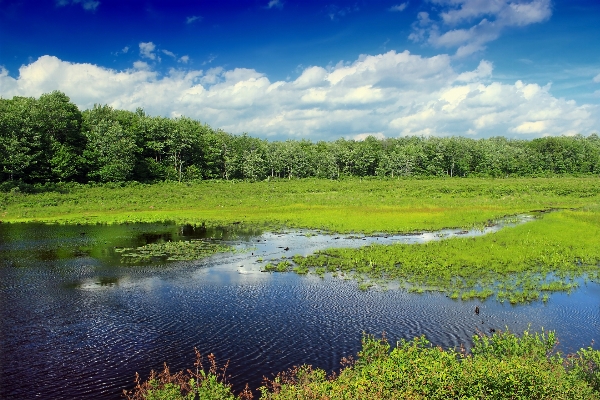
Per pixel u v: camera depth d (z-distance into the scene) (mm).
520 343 12680
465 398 9070
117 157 72750
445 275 23875
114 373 13734
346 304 19750
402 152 120688
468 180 98188
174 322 17672
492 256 27484
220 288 22016
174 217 46000
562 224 38562
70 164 67938
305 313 18688
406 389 9445
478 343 13523
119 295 20906
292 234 36938
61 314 18453
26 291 21375
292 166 107250
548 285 21906
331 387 10047
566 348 15273
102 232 37531
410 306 19484
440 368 10047
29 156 62094
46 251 29891
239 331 16844
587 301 20047
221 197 62906
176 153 89125
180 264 26688
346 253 28688
